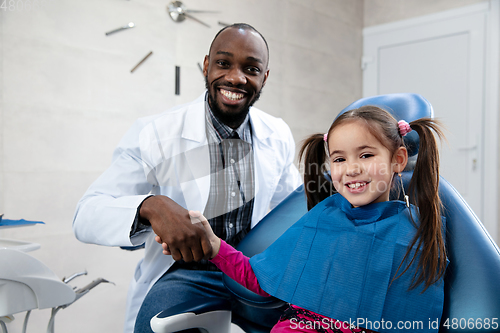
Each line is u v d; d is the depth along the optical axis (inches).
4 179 57.4
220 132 40.1
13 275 29.0
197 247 28.3
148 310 33.4
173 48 74.9
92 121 65.6
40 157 60.7
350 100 112.4
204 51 79.6
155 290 35.6
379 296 24.8
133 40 69.8
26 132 59.2
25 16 58.5
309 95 100.7
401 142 29.1
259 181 41.6
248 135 42.5
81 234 33.7
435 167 27.1
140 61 70.6
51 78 61.2
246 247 33.8
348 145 28.4
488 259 24.4
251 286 30.1
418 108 31.1
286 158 47.1
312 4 101.4
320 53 103.6
